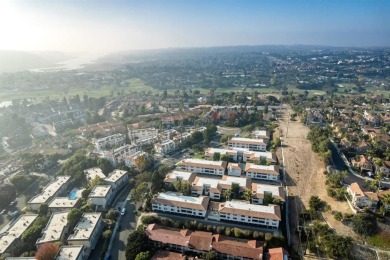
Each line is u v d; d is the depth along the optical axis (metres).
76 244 146.38
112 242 155.50
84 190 194.50
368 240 148.50
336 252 138.25
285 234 157.12
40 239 148.88
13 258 136.62
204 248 140.75
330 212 169.88
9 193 198.12
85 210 177.25
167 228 161.38
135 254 136.38
